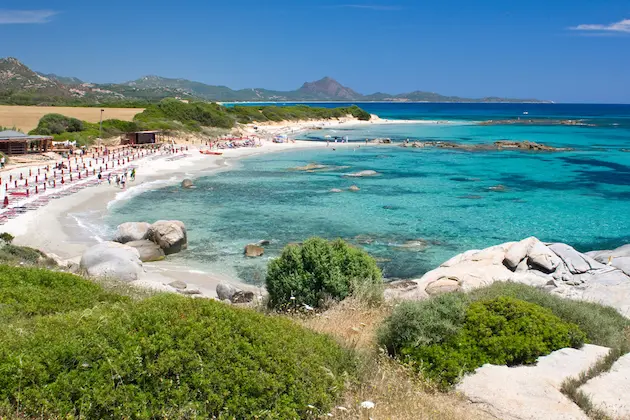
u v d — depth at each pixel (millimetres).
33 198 43344
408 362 9453
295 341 7961
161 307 7852
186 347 6957
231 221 38344
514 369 9141
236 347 7238
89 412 6047
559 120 187875
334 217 39875
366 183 56938
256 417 6477
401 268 27859
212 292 23344
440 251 31062
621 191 52219
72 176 55094
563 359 9438
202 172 64562
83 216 38656
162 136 95500
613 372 9000
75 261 26578
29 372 6270
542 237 34531
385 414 7254
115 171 60844
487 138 115750
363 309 13523
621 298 18109
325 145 101188
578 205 45250
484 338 9672
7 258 22188
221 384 6660
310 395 7062
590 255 25828
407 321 10047
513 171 66812
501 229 36562
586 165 72375
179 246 30438
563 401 8031
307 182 57562
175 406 6328
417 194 50188
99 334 7055
